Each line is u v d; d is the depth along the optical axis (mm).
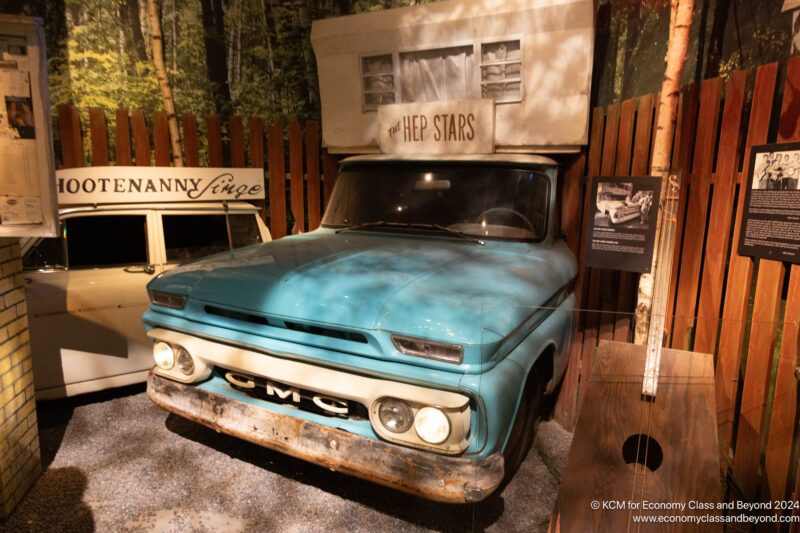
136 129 4660
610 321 2371
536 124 3709
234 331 2324
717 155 2816
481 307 1876
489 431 1844
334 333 2090
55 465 2691
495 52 3764
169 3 5566
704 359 1630
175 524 2258
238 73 5965
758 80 2340
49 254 3295
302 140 5156
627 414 1661
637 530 1609
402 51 4086
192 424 3174
